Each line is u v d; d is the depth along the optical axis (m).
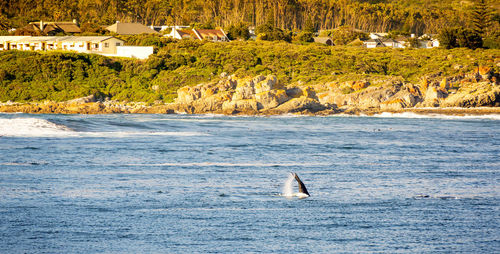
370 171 150.50
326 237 89.75
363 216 101.94
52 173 137.88
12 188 119.00
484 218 101.94
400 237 90.44
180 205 107.62
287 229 93.44
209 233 90.62
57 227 92.25
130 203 108.38
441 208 108.75
